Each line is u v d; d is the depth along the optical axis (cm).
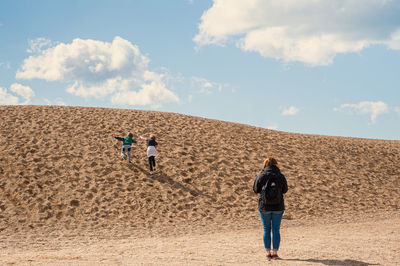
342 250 654
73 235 903
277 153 1808
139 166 1447
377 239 773
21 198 1130
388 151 2192
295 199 1346
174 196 1261
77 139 1623
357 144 2269
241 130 2128
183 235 922
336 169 1730
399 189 1606
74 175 1316
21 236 880
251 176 1502
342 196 1432
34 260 543
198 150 1677
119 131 1786
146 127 1895
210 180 1417
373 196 1475
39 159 1398
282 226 1032
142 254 629
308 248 674
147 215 1113
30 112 1945
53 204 1119
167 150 1625
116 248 711
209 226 1041
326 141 2214
